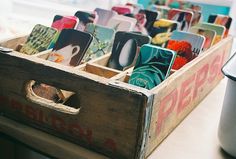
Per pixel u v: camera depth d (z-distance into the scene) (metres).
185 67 0.56
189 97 0.61
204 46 0.72
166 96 0.48
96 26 0.69
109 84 0.44
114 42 0.63
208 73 0.70
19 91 0.53
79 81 0.46
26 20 1.18
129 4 0.91
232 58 0.54
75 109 0.50
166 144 0.53
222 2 0.96
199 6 0.94
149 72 0.51
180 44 0.65
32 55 0.58
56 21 0.69
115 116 0.45
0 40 0.62
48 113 0.51
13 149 0.68
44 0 1.33
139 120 0.43
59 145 0.49
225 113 0.50
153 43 0.68
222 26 0.79
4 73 0.54
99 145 0.47
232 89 0.48
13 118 0.56
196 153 0.52
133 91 0.42
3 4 1.22
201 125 0.61
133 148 0.45
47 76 0.49
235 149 0.50
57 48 0.60
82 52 0.58
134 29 0.76
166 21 0.75
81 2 1.25
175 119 0.56
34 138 0.51
